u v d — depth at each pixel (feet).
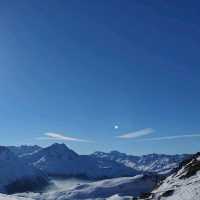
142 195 335.47
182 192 254.88
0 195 343.46
